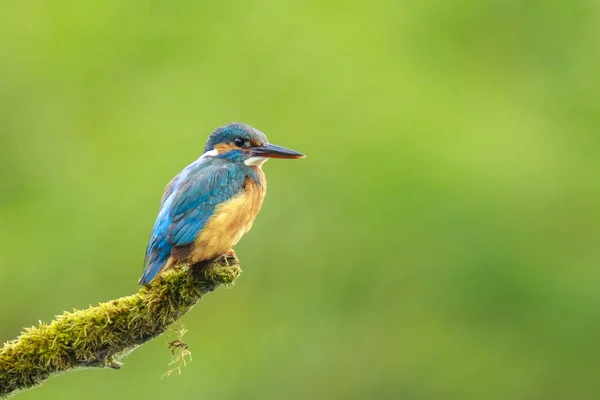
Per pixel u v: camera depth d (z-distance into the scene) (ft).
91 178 50.29
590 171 50.39
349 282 48.34
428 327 48.47
